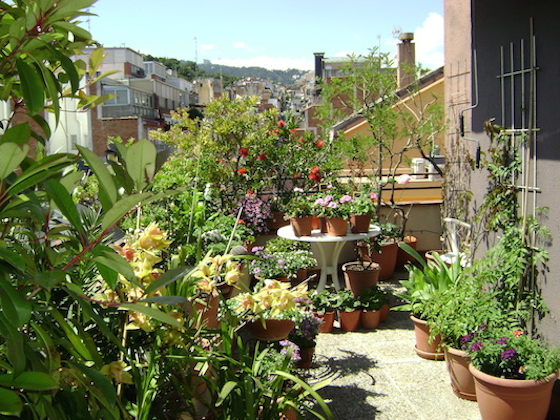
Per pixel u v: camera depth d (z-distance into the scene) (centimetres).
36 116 114
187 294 213
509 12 390
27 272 99
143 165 99
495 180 420
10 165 85
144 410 169
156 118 3291
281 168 827
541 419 320
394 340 496
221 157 835
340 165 803
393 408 367
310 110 2312
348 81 790
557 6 336
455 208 645
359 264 611
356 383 405
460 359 370
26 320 86
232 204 749
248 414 207
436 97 762
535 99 361
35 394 107
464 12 623
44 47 111
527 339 333
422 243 777
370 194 726
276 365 285
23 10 108
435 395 384
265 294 233
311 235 588
